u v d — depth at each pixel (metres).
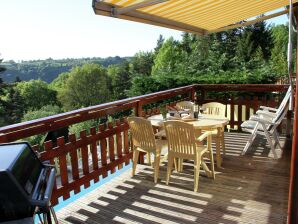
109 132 3.84
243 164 4.36
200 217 2.86
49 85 49.19
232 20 5.53
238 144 5.46
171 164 3.65
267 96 7.14
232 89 6.57
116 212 3.00
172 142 3.55
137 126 3.76
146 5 2.62
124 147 4.26
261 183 3.64
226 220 2.78
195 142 3.37
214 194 3.37
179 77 10.44
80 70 42.72
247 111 6.48
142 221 2.81
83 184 3.37
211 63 18.03
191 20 4.74
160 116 4.53
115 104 3.76
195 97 7.11
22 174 1.49
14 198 1.35
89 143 3.45
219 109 4.88
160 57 30.47
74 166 3.22
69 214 2.97
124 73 45.38
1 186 1.32
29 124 2.47
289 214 1.32
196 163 3.43
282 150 5.00
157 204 3.16
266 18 5.16
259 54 19.44
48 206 1.49
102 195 3.41
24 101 41.03
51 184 1.66
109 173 4.12
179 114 4.33
